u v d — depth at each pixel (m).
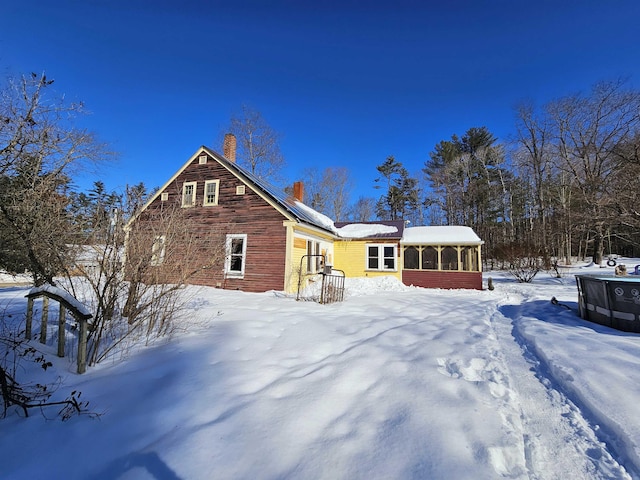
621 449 2.52
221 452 2.41
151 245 5.08
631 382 3.43
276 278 12.43
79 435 2.66
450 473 2.15
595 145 21.28
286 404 3.09
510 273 21.33
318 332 5.44
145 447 2.48
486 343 5.32
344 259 18.42
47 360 3.88
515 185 36.47
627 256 33.03
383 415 2.92
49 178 5.03
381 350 4.62
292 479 2.14
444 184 39.84
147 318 5.29
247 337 5.07
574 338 5.25
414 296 12.09
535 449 2.54
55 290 3.96
